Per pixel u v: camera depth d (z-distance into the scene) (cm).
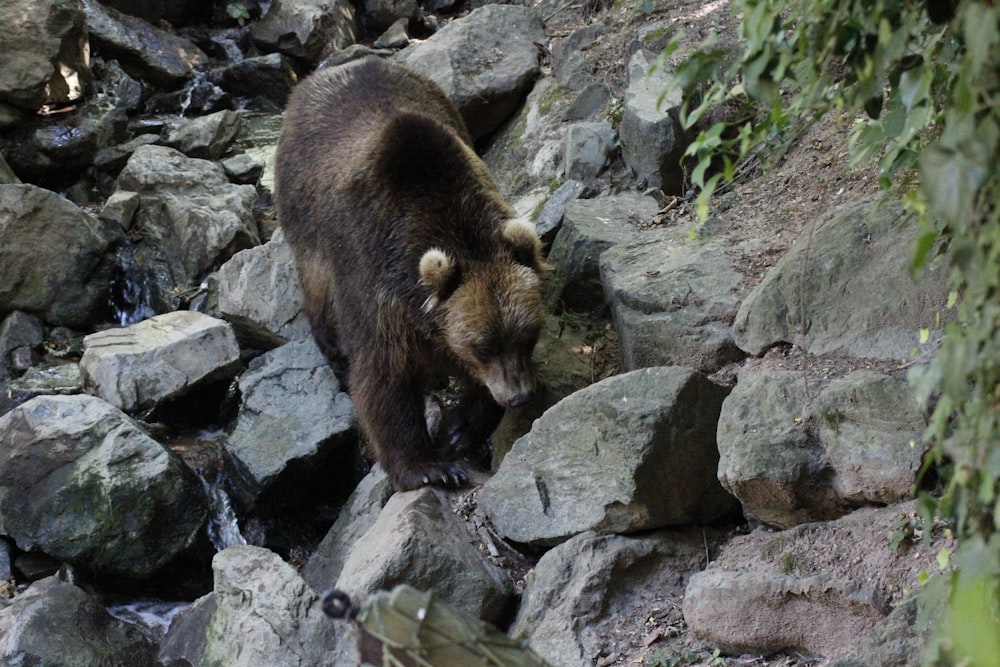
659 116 921
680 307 741
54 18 1199
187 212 1105
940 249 436
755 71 338
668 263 788
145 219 1130
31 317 1033
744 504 608
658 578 620
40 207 1038
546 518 652
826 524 569
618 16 1193
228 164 1230
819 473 576
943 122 378
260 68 1401
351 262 744
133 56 1360
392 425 739
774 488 582
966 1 269
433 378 777
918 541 527
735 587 548
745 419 600
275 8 1459
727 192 880
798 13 362
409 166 725
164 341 923
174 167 1167
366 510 760
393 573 617
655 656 568
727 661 553
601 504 629
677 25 1073
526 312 703
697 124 916
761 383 609
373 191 733
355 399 754
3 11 1181
